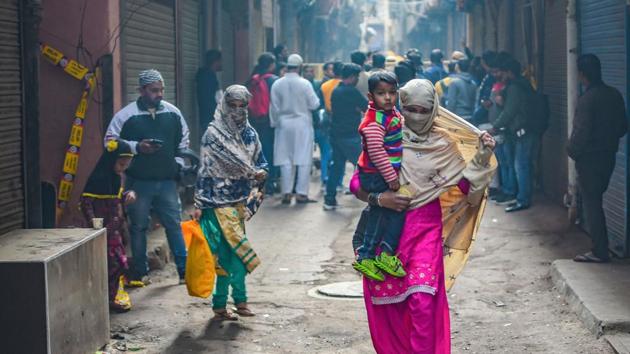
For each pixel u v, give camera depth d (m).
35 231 7.79
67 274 6.99
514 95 14.52
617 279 9.34
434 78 18.81
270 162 18.09
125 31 12.20
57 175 11.64
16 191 8.34
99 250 7.77
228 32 21.67
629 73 10.49
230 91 8.59
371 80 6.10
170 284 10.41
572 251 11.59
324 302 9.64
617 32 10.85
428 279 6.02
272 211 15.96
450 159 6.14
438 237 6.17
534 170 16.75
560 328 8.30
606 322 7.83
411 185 6.10
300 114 16.70
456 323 8.70
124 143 8.98
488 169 6.17
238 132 8.69
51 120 11.59
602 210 10.27
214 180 8.65
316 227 14.38
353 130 15.81
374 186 6.16
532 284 10.11
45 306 6.58
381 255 6.04
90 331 7.54
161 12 14.10
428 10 41.56
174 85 15.01
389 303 6.14
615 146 10.15
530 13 17.89
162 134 10.10
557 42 14.99
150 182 10.15
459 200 6.35
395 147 6.11
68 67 11.47
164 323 8.73
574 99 12.56
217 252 8.71
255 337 8.31
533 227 13.27
